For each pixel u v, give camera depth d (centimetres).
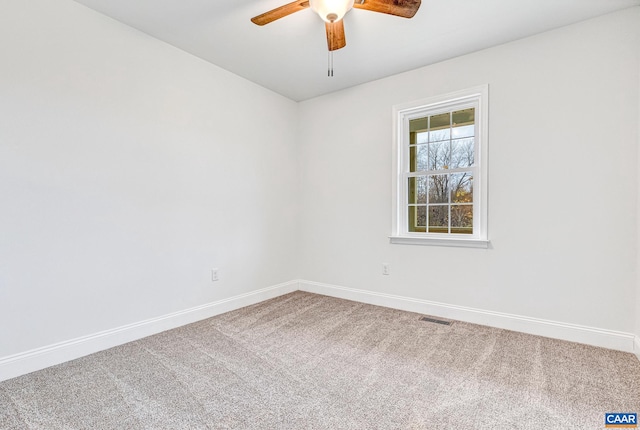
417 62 301
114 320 238
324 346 237
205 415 156
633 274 222
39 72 201
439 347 234
